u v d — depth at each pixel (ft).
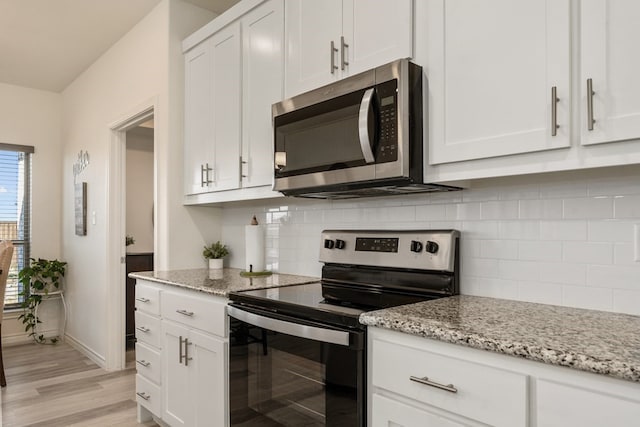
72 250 14.10
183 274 8.20
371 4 5.32
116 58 11.30
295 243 7.91
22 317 14.47
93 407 9.12
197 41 8.65
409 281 5.75
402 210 6.25
